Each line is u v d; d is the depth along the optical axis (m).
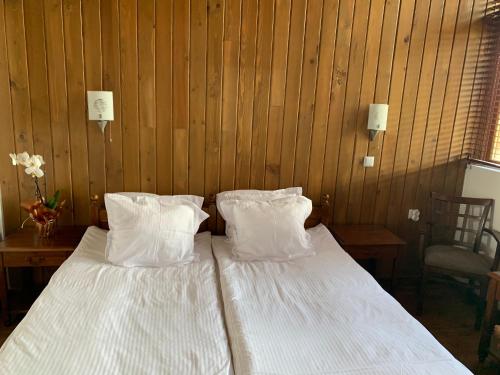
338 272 2.38
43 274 3.00
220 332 1.76
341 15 2.91
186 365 1.52
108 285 2.12
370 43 2.98
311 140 3.08
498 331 2.35
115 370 1.48
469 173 3.31
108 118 2.77
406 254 3.46
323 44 2.93
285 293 2.11
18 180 2.85
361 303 2.04
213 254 2.66
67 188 2.91
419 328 1.84
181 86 2.85
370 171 3.23
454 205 3.26
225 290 2.11
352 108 3.08
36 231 2.84
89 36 2.70
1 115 2.74
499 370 2.38
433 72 3.12
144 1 2.70
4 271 2.55
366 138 3.15
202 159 3.00
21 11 2.62
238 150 3.02
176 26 2.76
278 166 3.09
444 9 3.03
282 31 2.87
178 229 2.49
